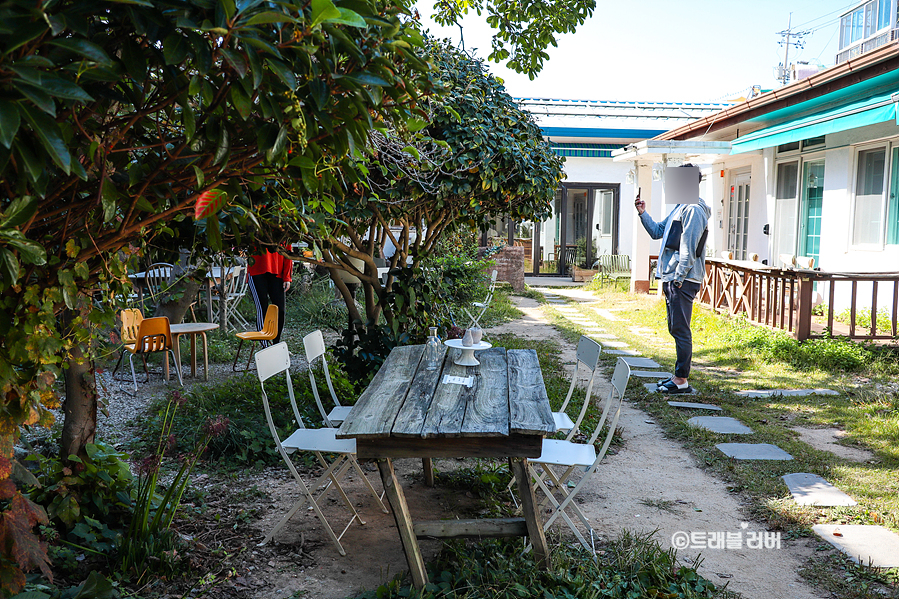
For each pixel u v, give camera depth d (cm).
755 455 491
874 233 1055
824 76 966
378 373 397
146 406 609
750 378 741
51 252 222
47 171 179
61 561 302
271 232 473
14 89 133
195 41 164
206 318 1014
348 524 356
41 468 332
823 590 308
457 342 420
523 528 310
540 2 639
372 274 605
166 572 306
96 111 190
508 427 286
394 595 291
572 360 848
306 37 180
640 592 293
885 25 1354
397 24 207
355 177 250
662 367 801
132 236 232
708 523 382
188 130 186
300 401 570
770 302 954
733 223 1537
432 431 281
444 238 1213
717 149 1185
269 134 198
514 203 619
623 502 412
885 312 978
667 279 671
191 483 428
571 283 1856
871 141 1042
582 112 1889
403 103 240
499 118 540
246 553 335
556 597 286
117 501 344
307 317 1112
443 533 308
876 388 672
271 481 439
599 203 1925
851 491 421
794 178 1269
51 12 139
